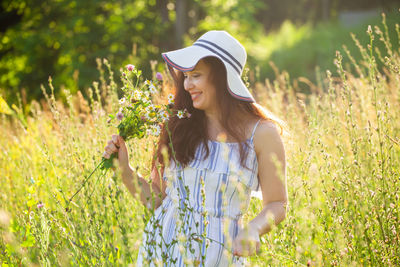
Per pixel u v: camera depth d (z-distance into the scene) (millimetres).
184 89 2242
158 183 2236
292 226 2445
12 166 3979
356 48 10750
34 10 11562
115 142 2213
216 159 1983
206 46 2062
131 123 2170
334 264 2141
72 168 3230
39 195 3246
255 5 13031
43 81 11133
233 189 1950
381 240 2270
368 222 2354
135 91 2203
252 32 12828
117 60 10500
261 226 1840
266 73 13336
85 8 11250
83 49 10883
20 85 11141
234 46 2086
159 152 2180
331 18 24688
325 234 2346
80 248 2322
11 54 11766
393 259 2230
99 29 10977
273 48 17953
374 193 2365
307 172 2748
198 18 12391
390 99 3680
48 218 2443
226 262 1921
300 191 2818
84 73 10023
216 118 2061
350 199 2426
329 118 3453
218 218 1941
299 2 25797
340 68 2707
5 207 3176
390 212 2354
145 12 11461
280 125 2061
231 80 2004
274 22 25938
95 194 2781
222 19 12234
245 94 1986
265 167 1943
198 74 2057
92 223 2371
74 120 4391
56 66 11258
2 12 11664
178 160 2033
